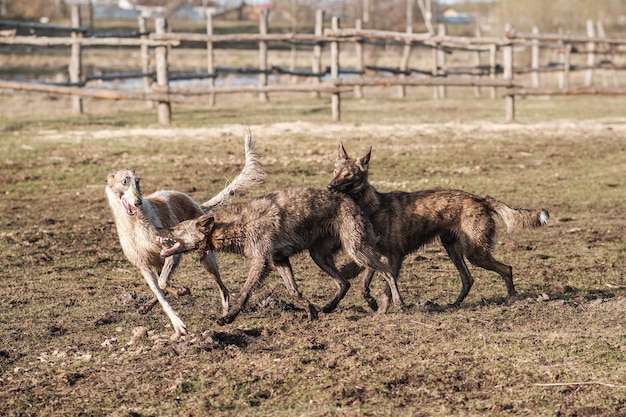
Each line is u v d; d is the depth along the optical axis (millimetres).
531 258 12547
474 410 6871
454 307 9984
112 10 95688
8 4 75938
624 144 22812
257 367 7875
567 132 24531
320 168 19359
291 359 8000
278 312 9898
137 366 8055
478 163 20250
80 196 16938
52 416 7008
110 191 9531
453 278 11438
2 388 7625
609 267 11977
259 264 9250
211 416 6887
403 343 8430
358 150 21391
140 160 20078
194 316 9781
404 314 9492
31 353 8570
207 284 11250
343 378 7527
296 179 18250
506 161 20516
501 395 7141
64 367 8125
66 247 13328
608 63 39531
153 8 96062
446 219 10117
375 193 10086
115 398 7324
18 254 12875
